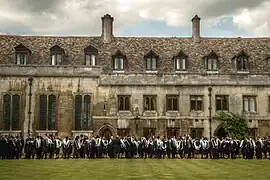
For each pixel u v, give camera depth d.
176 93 35.31
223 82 35.44
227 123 34.69
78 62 36.62
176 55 36.75
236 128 34.34
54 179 14.57
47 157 27.50
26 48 36.28
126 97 35.22
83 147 26.61
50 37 38.84
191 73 35.53
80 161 23.23
